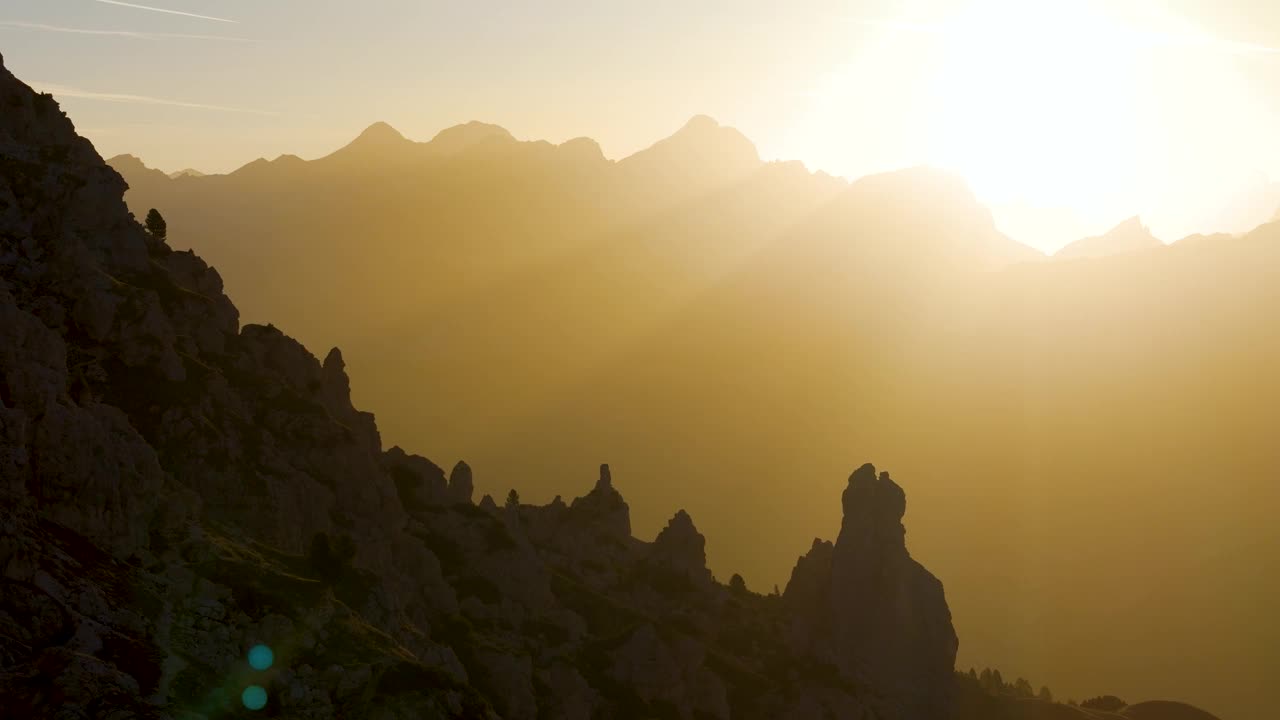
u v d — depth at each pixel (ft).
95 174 440.04
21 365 285.02
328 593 330.54
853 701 594.24
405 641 370.94
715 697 552.82
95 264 418.10
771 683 596.70
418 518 551.59
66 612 251.19
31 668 232.12
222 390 434.30
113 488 296.30
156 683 255.29
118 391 392.68
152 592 287.69
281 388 474.90
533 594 551.59
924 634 655.76
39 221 399.03
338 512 453.17
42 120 435.12
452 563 535.60
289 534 405.39
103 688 234.99
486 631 498.28
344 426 481.87
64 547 274.36
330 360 535.60
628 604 625.41
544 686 488.02
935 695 647.97
